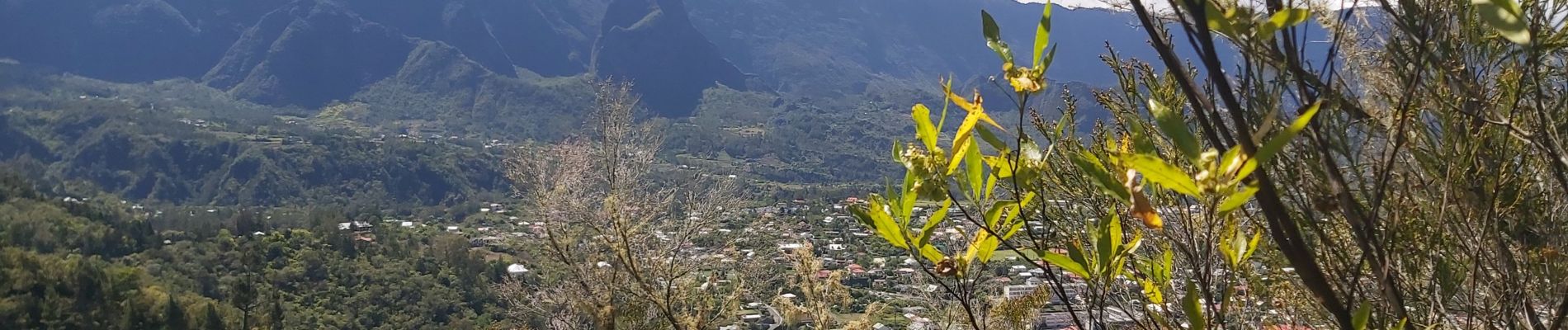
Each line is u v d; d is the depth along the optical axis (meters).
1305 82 1.04
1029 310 1.94
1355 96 1.51
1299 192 1.38
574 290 8.25
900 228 1.08
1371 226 1.07
